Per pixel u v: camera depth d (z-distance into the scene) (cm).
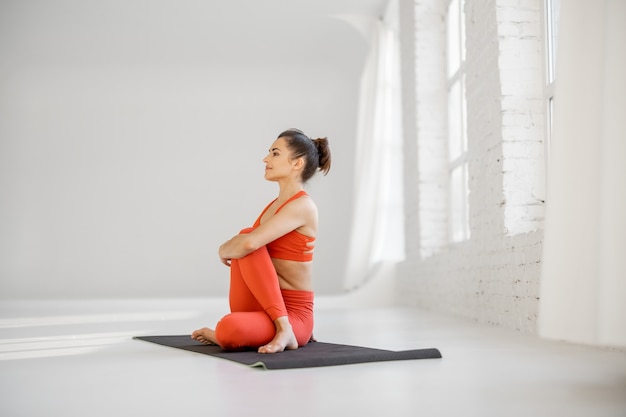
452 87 694
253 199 1135
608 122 212
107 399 194
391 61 943
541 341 356
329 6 941
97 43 1068
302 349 300
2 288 1102
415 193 724
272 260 309
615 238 208
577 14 226
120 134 1120
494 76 480
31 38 1051
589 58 221
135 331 464
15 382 229
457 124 689
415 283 753
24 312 736
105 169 1120
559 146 229
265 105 1123
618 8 214
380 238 913
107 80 1112
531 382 216
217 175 1130
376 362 265
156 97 1122
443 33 716
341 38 1043
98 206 1119
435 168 708
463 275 565
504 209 462
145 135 1123
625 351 298
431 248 707
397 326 481
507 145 464
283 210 302
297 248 308
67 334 442
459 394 195
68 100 1112
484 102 505
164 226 1127
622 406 178
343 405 179
